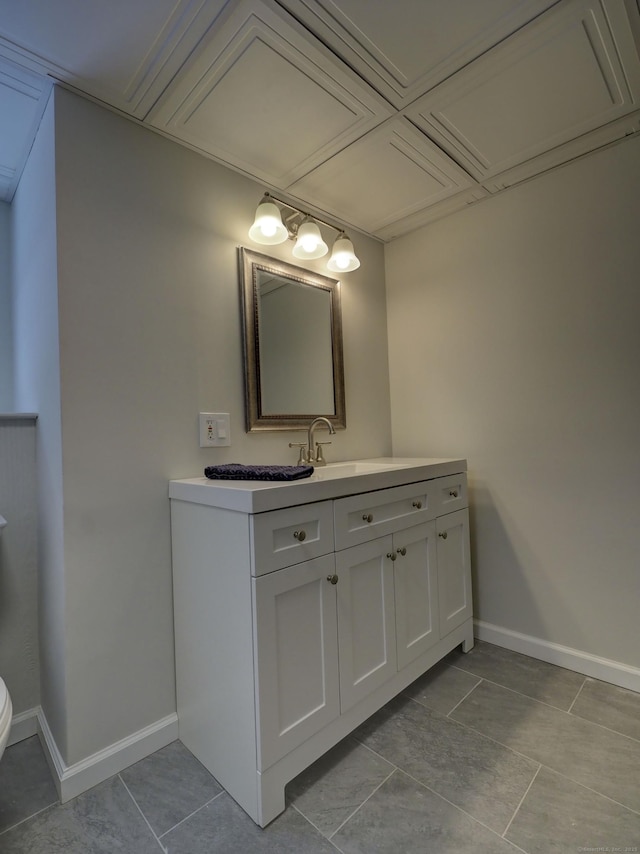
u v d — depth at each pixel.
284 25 1.16
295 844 1.09
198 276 1.63
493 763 1.33
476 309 2.12
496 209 2.04
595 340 1.77
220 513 1.27
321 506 1.33
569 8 1.16
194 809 1.20
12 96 1.34
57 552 1.33
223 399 1.69
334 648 1.35
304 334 2.02
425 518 1.76
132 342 1.44
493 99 1.46
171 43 1.20
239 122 1.51
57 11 1.09
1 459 1.50
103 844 1.10
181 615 1.46
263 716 1.14
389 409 2.49
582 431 1.81
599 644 1.77
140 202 1.48
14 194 1.91
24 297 1.72
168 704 1.48
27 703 1.52
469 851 1.06
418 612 1.71
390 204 2.09
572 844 1.06
